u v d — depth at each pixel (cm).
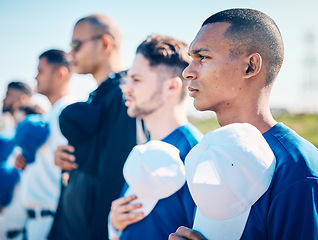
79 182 240
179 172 157
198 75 124
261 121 123
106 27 265
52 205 307
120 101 237
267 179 111
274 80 126
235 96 121
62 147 249
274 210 109
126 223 165
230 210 112
